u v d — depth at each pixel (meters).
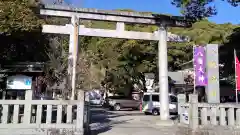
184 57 31.05
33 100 10.07
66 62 15.66
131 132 12.45
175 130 13.05
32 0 13.38
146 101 25.06
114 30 15.89
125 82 36.53
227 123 10.80
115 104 32.25
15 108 9.95
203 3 14.28
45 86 16.61
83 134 10.27
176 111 24.58
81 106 10.31
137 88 39.22
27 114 9.98
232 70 21.88
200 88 18.34
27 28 12.31
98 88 42.94
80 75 16.61
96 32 15.55
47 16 15.35
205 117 10.70
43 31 14.62
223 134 10.45
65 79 14.64
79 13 15.40
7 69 13.65
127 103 32.56
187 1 13.42
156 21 16.70
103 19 15.78
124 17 16.11
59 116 10.16
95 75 33.81
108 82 38.16
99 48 36.09
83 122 10.45
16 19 12.01
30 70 13.88
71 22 15.22
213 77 12.88
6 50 14.30
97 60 35.53
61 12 15.19
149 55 32.28
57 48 17.12
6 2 12.21
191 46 28.83
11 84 12.70
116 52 34.78
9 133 9.77
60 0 18.38
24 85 12.80
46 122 10.05
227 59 21.73
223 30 28.70
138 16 16.28
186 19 16.75
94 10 15.55
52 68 15.41
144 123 16.38
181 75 36.53
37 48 15.41
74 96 13.65
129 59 32.91
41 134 9.91
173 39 17.06
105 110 31.39
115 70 35.25
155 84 36.62
